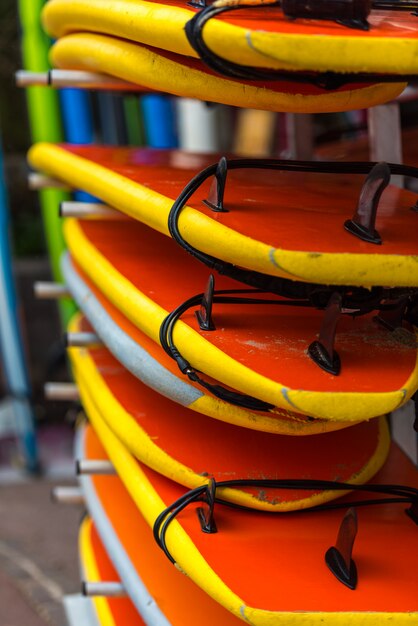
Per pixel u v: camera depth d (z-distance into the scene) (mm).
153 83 1418
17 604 3066
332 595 1214
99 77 1908
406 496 1483
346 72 1132
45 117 3730
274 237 1176
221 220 1241
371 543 1363
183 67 1351
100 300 1902
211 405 1372
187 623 1473
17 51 4953
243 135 4133
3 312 3891
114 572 2121
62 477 4039
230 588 1221
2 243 3861
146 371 1493
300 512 1442
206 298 1318
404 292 1299
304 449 1532
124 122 3980
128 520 1871
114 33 1504
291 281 1271
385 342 1315
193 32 1142
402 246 1176
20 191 5004
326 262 1132
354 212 1279
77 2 1626
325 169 1382
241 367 1222
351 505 1465
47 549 3422
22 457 4027
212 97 1332
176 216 1309
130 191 1557
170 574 1621
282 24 1122
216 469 1473
